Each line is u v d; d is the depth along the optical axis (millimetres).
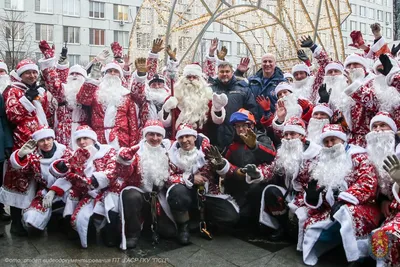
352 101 3873
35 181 4012
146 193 3881
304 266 3240
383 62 3568
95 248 3645
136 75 4320
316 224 3299
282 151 3725
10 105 3926
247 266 3244
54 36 26625
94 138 3793
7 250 3600
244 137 3881
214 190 3990
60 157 3881
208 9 8961
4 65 5340
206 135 4555
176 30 9539
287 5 13125
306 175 3586
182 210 3674
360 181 3227
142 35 9539
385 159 3057
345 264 3283
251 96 4711
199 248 3629
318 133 3936
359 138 3805
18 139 4004
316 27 11773
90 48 27797
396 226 2828
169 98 4297
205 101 4402
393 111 3564
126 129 4414
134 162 3693
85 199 3756
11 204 3857
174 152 3906
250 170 3633
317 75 4828
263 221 3789
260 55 14297
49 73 4387
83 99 4387
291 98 4457
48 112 4703
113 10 28469
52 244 3742
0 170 4199
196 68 4457
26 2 25531
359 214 3133
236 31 12609
